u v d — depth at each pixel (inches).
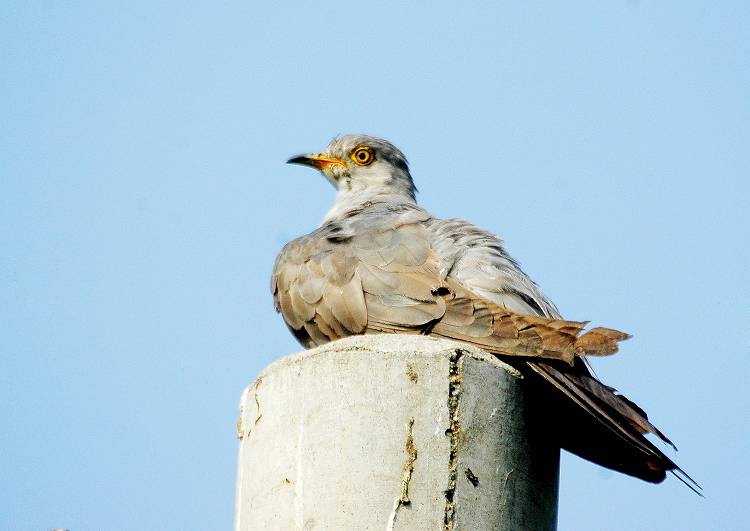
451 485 337.4
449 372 353.7
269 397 366.9
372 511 328.8
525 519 354.9
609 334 424.8
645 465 453.4
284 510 340.2
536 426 376.8
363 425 342.3
